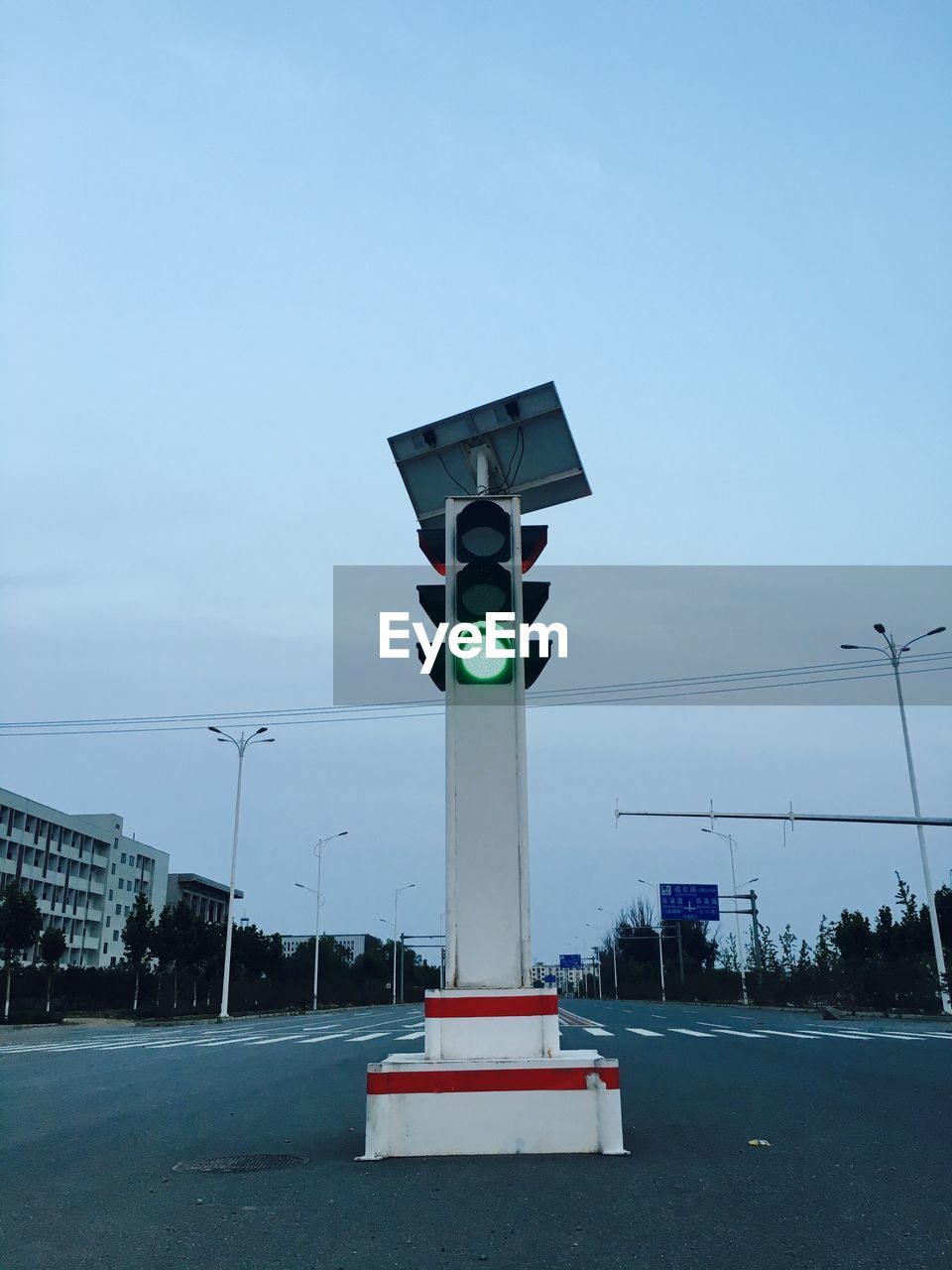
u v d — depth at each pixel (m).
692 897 65.06
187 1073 13.27
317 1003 70.25
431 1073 6.46
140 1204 5.37
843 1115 8.41
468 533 7.41
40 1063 15.26
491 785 6.97
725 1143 6.99
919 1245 4.45
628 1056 14.85
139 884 103.69
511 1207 5.11
